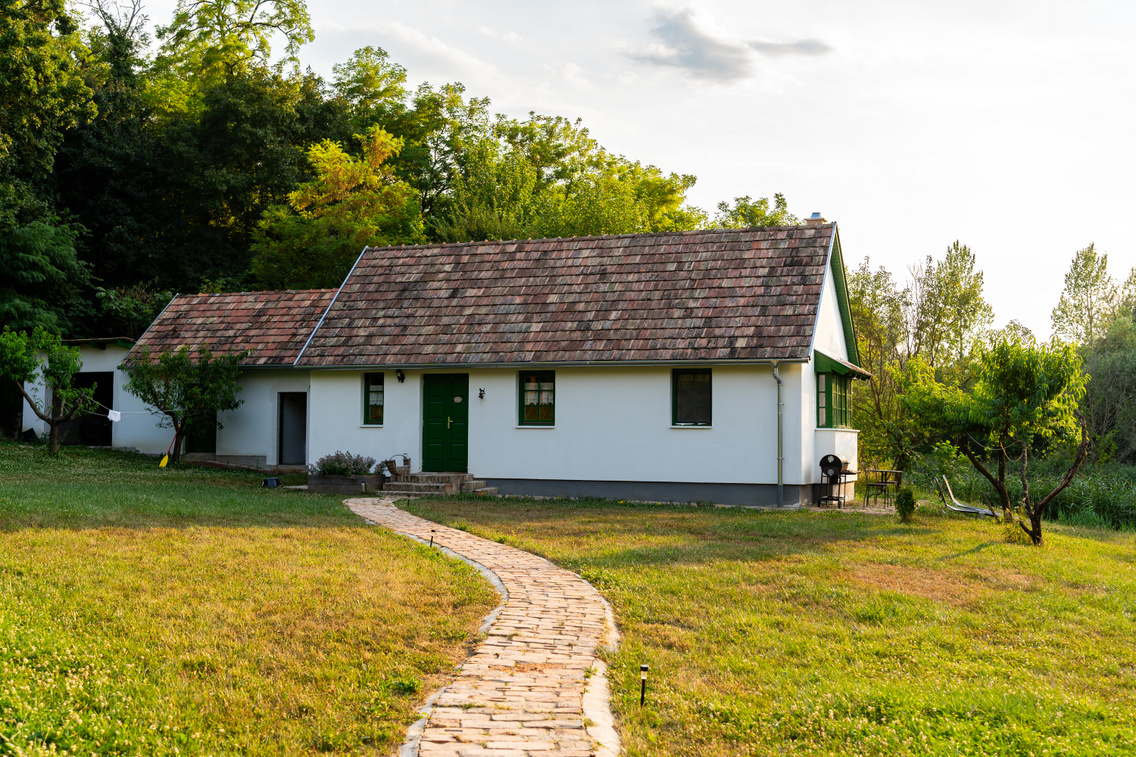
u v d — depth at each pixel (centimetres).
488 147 4872
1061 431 1585
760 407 1905
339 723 595
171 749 539
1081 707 655
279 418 2502
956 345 3077
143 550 1102
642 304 2056
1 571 942
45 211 3366
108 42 4334
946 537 1466
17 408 2838
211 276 3844
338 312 2280
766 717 627
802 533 1459
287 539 1242
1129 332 3562
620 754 564
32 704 587
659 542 1333
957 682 704
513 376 2077
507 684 672
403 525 1454
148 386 2359
